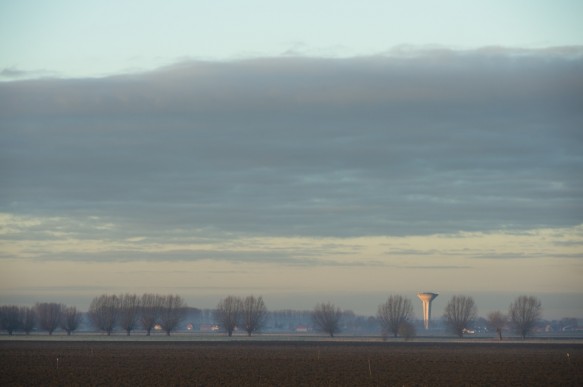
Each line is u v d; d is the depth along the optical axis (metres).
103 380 118.94
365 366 148.38
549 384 116.12
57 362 148.12
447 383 116.88
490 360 168.38
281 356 178.62
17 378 122.31
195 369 139.25
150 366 146.50
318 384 114.19
